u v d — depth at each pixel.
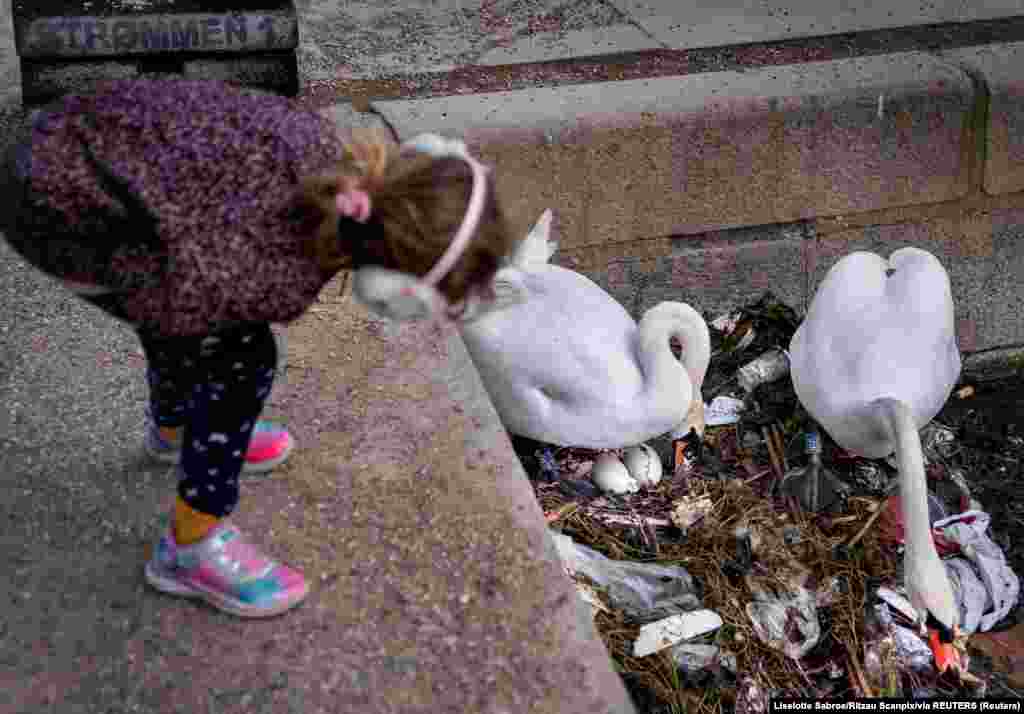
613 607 3.15
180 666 2.18
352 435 2.77
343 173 1.84
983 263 4.42
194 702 2.11
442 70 4.23
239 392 2.09
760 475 3.69
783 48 4.36
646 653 3.02
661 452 3.65
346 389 2.92
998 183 4.24
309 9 4.77
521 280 3.42
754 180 4.05
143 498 2.54
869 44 4.38
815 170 4.08
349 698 2.12
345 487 2.60
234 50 3.73
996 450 4.13
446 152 1.89
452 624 2.28
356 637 2.24
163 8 3.69
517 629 2.27
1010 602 3.39
